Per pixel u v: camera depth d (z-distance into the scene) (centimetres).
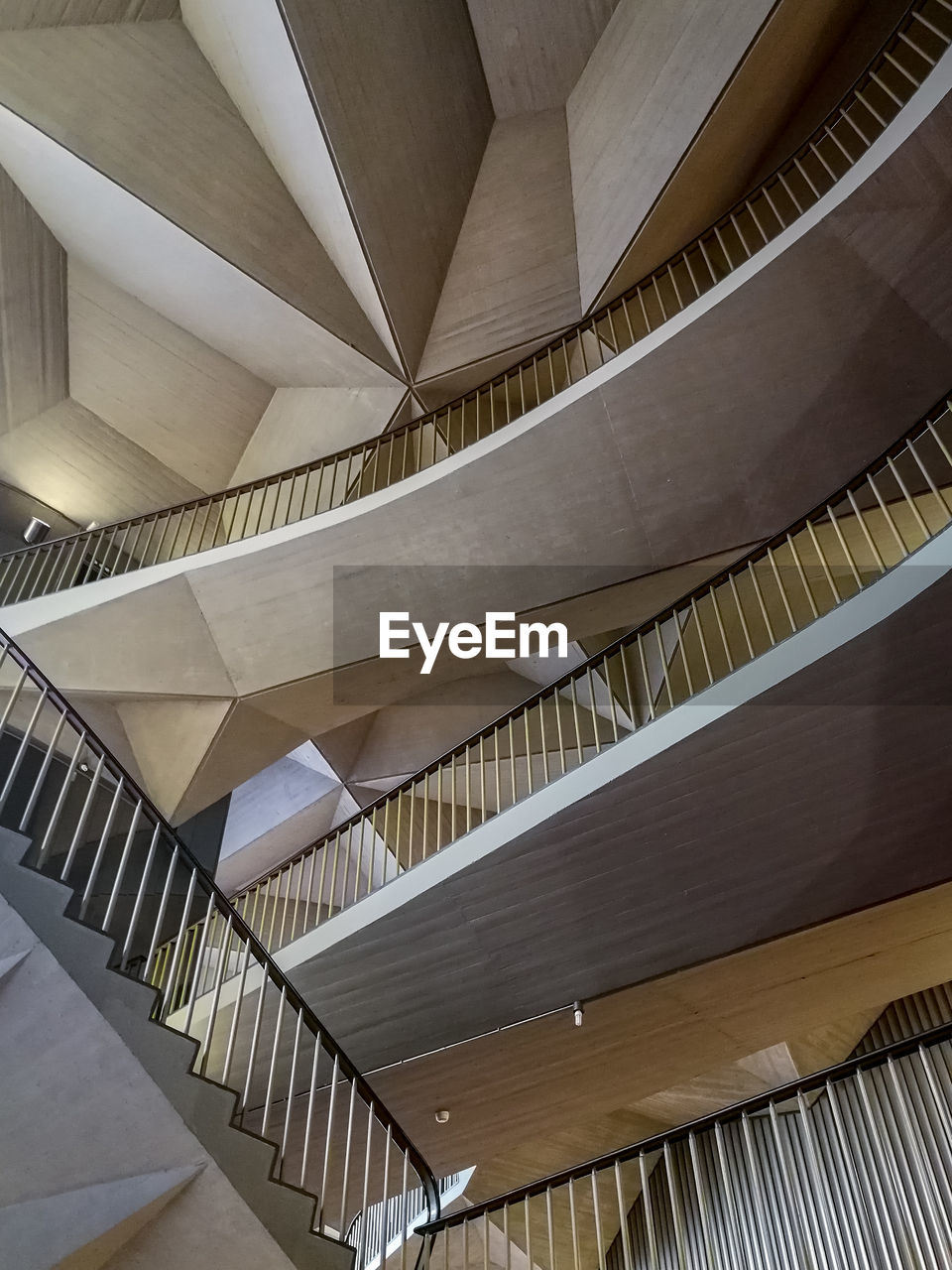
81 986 354
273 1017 580
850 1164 338
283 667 785
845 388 647
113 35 822
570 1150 891
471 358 955
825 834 498
